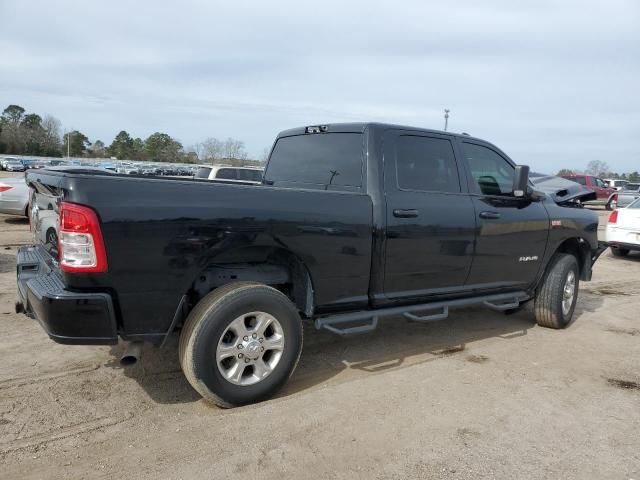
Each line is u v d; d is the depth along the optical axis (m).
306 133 5.01
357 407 3.68
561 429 3.49
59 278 3.25
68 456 2.95
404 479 2.85
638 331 6.00
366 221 4.06
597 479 2.92
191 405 3.62
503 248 5.11
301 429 3.34
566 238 5.86
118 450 3.03
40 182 3.58
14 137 99.88
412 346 5.12
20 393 3.71
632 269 10.60
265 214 3.54
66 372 4.10
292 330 3.69
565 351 5.14
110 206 3.02
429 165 4.63
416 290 4.54
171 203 3.21
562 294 5.81
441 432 3.38
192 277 3.31
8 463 2.85
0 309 5.65
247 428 3.32
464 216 4.70
